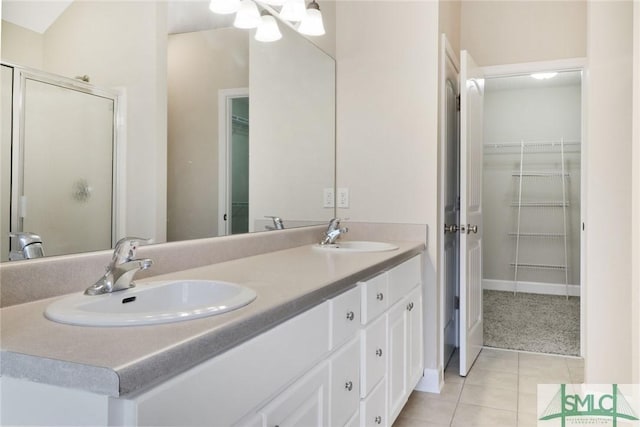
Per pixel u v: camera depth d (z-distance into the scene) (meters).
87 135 1.28
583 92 3.14
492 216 5.55
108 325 0.86
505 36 3.35
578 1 3.18
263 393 1.03
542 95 5.32
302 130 2.48
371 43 2.72
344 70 2.79
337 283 1.38
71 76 1.23
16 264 1.05
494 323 4.05
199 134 1.74
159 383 0.75
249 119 2.05
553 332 3.77
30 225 1.12
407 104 2.64
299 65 2.44
